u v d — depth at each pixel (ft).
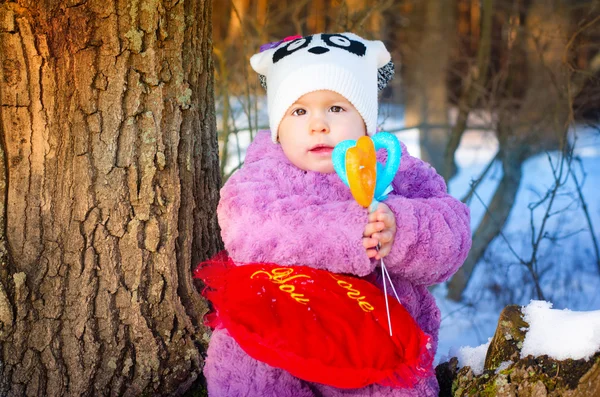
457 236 7.02
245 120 18.15
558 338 6.48
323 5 22.72
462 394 7.00
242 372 6.73
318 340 6.18
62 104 7.30
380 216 6.56
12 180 7.34
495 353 6.95
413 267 6.93
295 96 7.22
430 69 23.24
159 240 7.64
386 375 6.30
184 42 7.68
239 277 6.68
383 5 16.88
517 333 6.86
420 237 6.79
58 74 7.25
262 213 6.86
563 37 15.72
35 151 7.33
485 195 21.86
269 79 7.67
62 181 7.38
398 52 26.11
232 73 15.99
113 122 7.40
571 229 18.52
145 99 7.50
